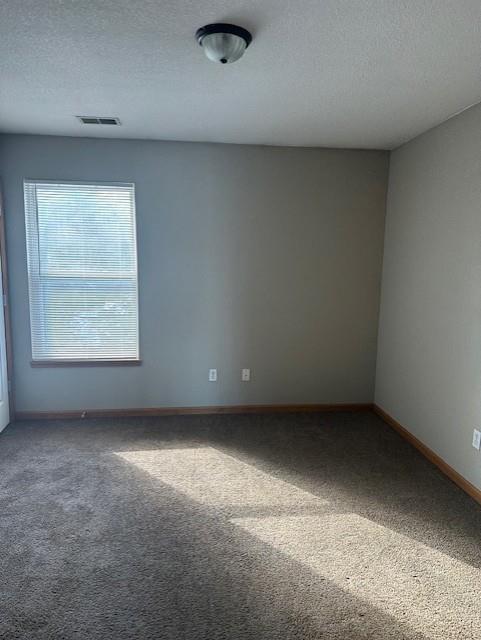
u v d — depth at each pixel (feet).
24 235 12.09
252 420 13.08
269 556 7.10
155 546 7.29
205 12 5.77
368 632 5.69
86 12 5.77
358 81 7.95
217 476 9.70
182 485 9.28
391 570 6.85
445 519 8.25
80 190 12.19
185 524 7.91
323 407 13.96
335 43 6.55
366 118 10.02
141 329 12.96
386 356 13.23
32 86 8.34
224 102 9.09
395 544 7.48
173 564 6.87
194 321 13.12
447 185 9.98
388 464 10.45
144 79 7.98
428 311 10.82
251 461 10.45
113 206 12.39
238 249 12.96
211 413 13.56
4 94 8.77
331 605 6.12
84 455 10.59
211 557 7.05
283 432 12.23
